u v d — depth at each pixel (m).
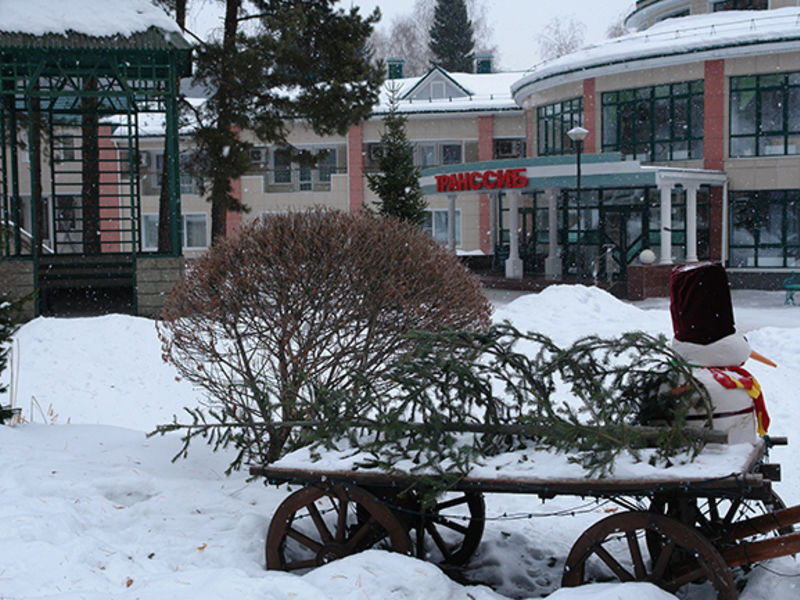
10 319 8.34
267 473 4.98
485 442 5.07
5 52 17.33
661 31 32.69
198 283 6.51
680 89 30.83
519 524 6.32
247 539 5.27
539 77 34.50
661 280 27.86
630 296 27.11
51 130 20.77
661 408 5.00
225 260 6.42
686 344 5.06
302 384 5.88
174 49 17.55
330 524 5.69
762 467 4.85
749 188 29.67
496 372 5.38
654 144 31.55
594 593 4.17
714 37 29.59
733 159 29.81
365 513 5.23
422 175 33.97
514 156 44.62
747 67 29.41
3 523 5.10
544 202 35.09
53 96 17.55
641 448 4.65
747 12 32.53
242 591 4.19
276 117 26.27
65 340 13.47
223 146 25.36
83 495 5.96
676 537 4.27
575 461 4.49
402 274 6.34
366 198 44.91
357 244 6.34
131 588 4.50
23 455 6.84
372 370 6.48
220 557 5.01
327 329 6.46
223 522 5.66
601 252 32.19
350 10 25.95
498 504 6.88
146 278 17.86
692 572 4.32
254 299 6.34
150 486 6.30
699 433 4.51
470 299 6.73
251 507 6.07
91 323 14.16
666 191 27.86
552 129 35.69
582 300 17.44
